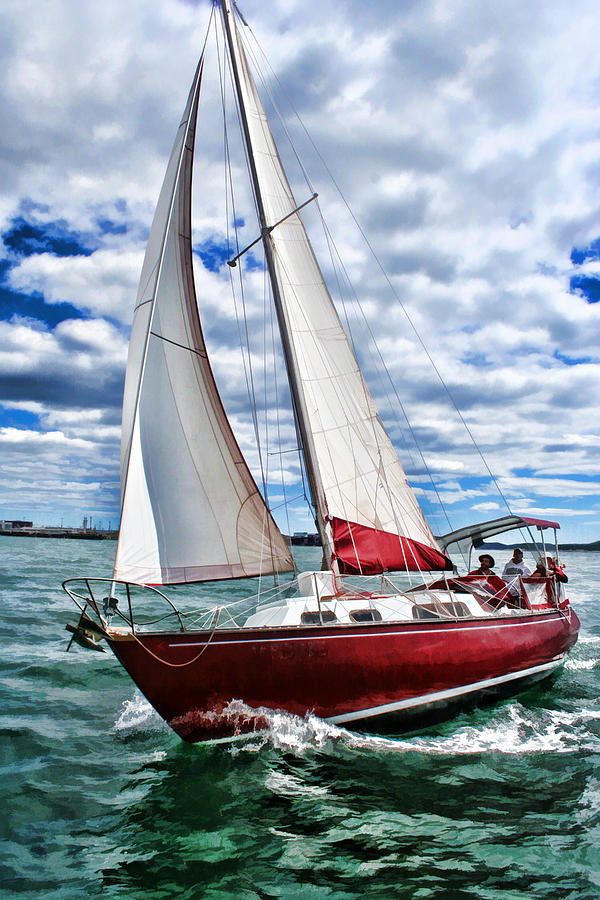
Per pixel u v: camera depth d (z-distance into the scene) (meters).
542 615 10.56
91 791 6.05
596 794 6.19
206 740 7.26
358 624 7.77
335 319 11.33
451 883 4.61
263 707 7.34
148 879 4.61
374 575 10.16
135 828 5.36
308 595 8.73
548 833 5.37
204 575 8.09
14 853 4.90
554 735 8.07
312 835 5.29
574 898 4.43
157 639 7.11
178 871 4.72
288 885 4.56
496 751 7.41
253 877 4.66
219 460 8.66
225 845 5.11
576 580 36.72
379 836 5.29
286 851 5.04
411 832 5.37
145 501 7.86
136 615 15.45
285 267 11.02
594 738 7.97
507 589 10.98
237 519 8.60
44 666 10.47
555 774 6.70
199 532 8.18
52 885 4.50
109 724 8.00
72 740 7.35
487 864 4.86
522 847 5.12
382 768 6.79
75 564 30.81
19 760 6.67
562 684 10.88
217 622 8.12
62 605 16.86
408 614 8.69
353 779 6.47
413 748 7.45
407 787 6.30
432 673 8.18
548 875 4.71
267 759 6.95
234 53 11.28
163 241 8.94
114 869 4.73
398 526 10.56
